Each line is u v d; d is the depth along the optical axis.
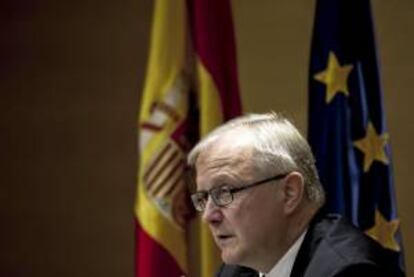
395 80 7.21
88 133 7.62
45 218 7.60
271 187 3.23
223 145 3.28
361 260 3.05
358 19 5.86
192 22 6.07
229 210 3.22
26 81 7.64
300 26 7.41
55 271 7.58
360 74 5.80
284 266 3.33
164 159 5.73
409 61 7.21
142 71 7.57
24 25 7.66
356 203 5.62
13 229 7.61
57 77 7.64
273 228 3.25
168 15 5.87
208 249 5.67
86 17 7.64
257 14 7.46
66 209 7.59
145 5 7.59
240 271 4.11
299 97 7.38
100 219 7.56
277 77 7.42
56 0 7.65
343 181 5.67
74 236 7.58
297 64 7.39
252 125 3.35
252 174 3.21
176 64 5.84
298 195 3.27
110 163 7.58
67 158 7.62
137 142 7.55
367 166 5.67
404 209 7.12
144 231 5.72
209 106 5.72
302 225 3.34
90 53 7.64
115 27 7.61
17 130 7.64
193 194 3.47
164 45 5.86
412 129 7.17
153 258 5.67
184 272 5.73
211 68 5.77
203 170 3.29
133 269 7.50
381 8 7.27
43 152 7.63
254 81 7.44
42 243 7.58
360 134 5.71
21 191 7.62
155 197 5.71
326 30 5.84
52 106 7.64
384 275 3.07
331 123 5.74
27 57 7.64
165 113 5.77
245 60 7.45
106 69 7.62
